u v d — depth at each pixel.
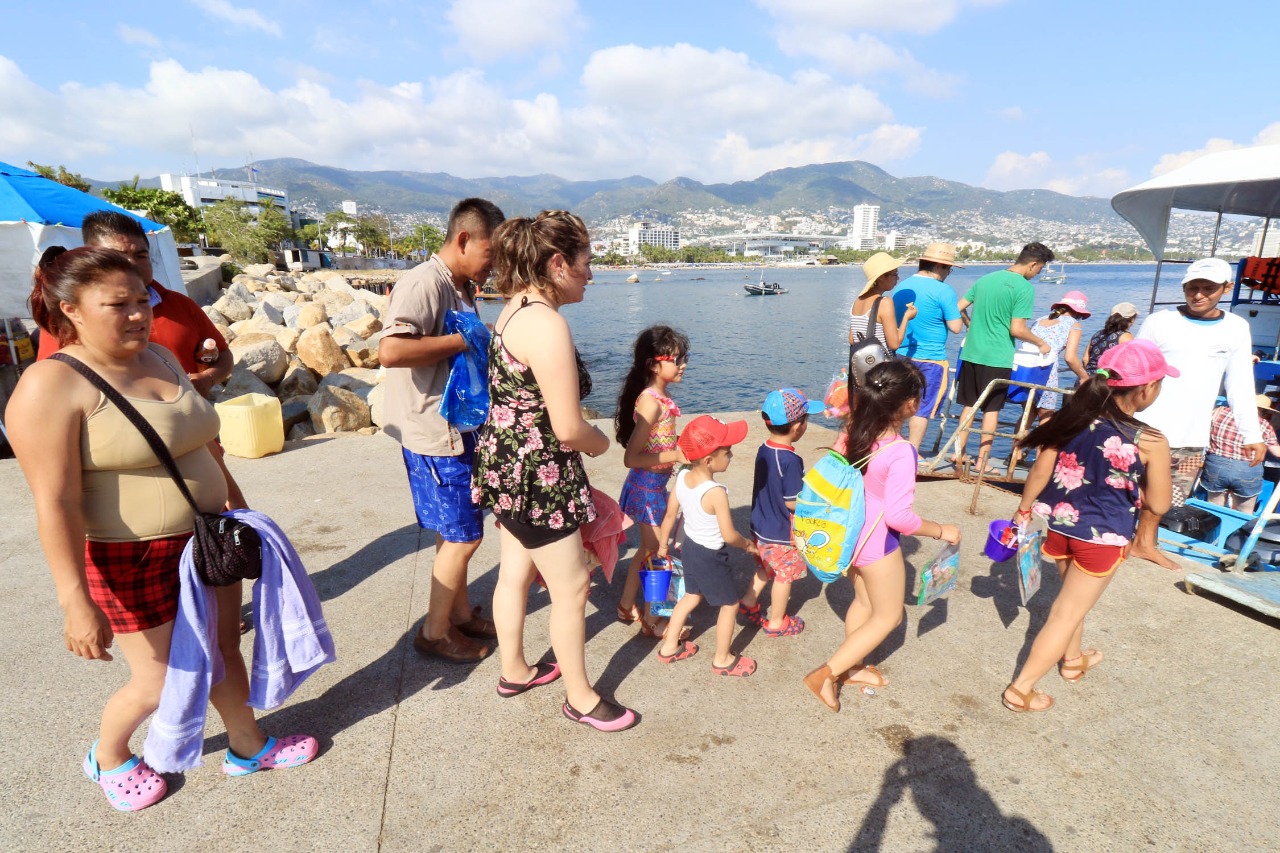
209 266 23.91
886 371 2.45
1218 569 3.92
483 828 2.04
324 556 3.97
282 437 6.17
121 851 1.94
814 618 3.41
